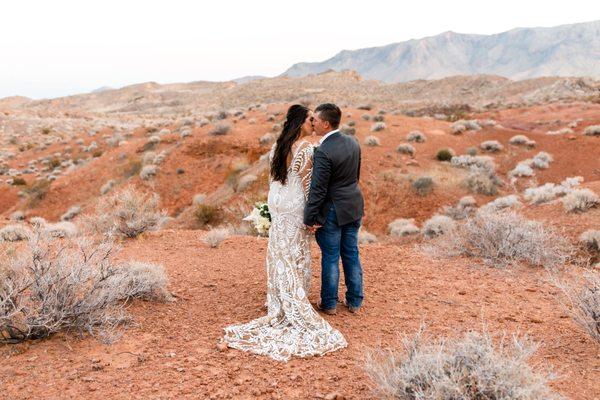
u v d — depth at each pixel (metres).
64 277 4.53
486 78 141.62
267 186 25.00
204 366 3.98
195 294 5.92
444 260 7.80
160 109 182.12
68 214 30.33
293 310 4.70
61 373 3.80
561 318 5.13
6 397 3.42
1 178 44.56
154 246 8.70
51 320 4.32
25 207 34.44
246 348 4.32
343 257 5.27
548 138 31.14
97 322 4.71
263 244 8.77
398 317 5.19
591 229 9.27
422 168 25.91
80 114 104.25
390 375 3.16
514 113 49.41
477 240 8.03
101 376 3.77
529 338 4.55
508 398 2.73
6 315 4.21
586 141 29.73
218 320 5.06
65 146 57.31
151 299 5.60
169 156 33.19
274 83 186.88
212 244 8.59
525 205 14.66
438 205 22.42
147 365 3.98
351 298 5.31
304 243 4.92
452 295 6.00
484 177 24.44
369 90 160.75
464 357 3.01
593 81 96.94
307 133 4.86
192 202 29.09
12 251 5.55
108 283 5.04
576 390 3.53
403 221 20.45
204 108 162.38
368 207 22.61
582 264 7.79
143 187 30.80
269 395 3.55
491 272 7.08
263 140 32.56
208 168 31.53
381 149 28.27
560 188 14.27
